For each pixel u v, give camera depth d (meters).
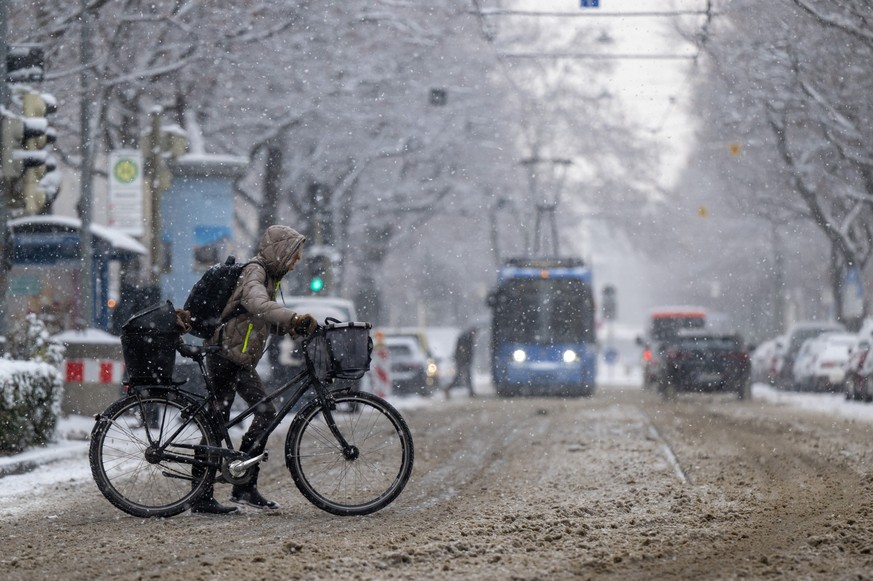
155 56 95.19
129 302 69.75
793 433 56.56
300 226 132.88
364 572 20.84
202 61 96.81
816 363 121.75
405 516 28.41
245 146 121.62
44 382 43.56
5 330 52.19
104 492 28.09
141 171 71.44
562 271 119.88
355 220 152.25
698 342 104.75
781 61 106.62
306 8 103.12
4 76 52.53
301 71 108.25
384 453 28.67
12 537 25.61
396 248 175.38
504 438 55.66
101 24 87.44
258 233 119.75
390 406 28.75
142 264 84.38
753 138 131.25
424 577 20.34
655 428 60.53
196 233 88.81
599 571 20.91
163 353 28.22
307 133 127.00
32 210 52.81
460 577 20.31
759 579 19.98
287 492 33.66
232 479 28.39
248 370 28.75
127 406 28.33
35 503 31.72
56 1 83.94
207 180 88.81
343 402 28.56
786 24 102.94
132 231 71.50
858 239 143.88
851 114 109.12
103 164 122.81
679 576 20.33
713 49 109.62
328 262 96.44
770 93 112.88
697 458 43.34
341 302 80.69
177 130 76.56
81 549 23.84
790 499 31.27
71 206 157.25
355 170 136.38
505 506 30.44
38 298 75.44
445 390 117.56
